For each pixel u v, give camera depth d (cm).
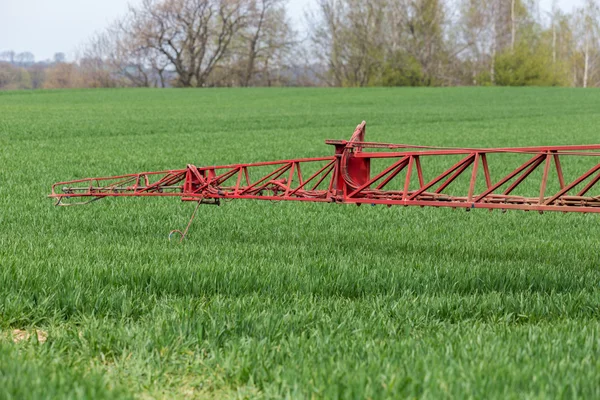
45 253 1186
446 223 1675
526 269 1116
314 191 1257
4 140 3697
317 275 1041
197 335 756
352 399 567
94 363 688
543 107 6819
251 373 657
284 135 4184
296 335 767
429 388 568
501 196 1128
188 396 638
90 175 2444
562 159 3039
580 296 921
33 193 2023
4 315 842
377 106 7069
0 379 592
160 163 2802
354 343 709
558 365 624
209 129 4584
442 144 3828
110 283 970
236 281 997
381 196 1164
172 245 1345
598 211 984
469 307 891
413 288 1004
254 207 1867
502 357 648
